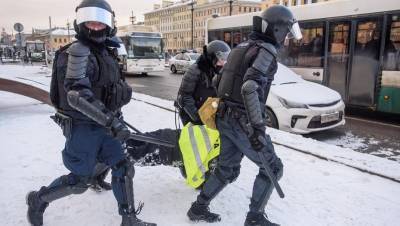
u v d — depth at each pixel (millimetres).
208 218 3326
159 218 3375
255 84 2736
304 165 4859
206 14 84750
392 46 8906
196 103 3754
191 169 3480
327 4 10312
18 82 8805
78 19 2650
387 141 7094
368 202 3826
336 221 3443
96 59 2742
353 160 4980
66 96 2742
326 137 7414
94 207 3555
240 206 3668
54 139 5816
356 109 10719
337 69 10195
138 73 23766
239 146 3055
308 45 10859
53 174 4344
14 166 4594
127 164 3010
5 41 67875
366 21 9406
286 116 7102
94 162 2928
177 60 25562
